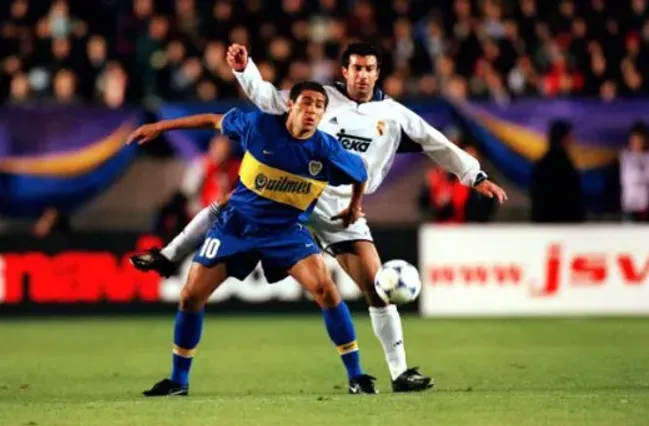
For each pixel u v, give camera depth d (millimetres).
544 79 73438
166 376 41125
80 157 67938
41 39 70938
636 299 63875
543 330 56531
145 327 59531
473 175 35812
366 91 35219
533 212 65875
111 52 70875
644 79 71625
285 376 40500
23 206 67688
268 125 33094
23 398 34938
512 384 37125
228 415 29750
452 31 74938
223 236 33812
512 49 72688
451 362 43812
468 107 68812
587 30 74312
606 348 48062
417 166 68562
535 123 68875
